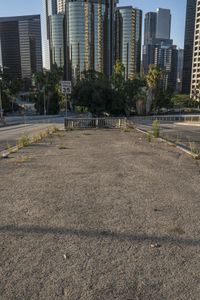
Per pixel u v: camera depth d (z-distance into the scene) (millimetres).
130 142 12023
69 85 24281
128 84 68312
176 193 5270
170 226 3957
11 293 2660
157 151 9648
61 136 14742
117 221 4125
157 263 3104
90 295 2635
